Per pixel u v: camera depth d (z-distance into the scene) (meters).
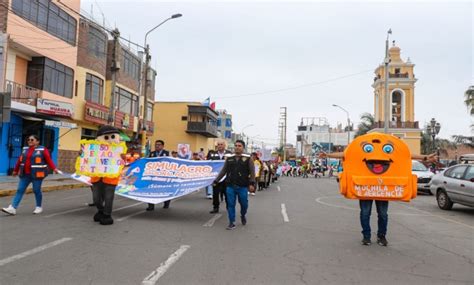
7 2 18.83
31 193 14.02
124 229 7.79
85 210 10.05
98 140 8.47
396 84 51.06
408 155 7.12
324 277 5.13
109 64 30.69
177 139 51.19
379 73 53.47
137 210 10.48
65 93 23.86
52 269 5.08
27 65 21.64
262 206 12.55
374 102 55.47
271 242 7.11
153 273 5.04
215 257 5.92
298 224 9.16
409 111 50.75
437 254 6.63
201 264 5.53
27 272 4.93
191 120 50.94
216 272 5.19
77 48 25.17
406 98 50.91
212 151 12.70
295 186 24.16
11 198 12.45
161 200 9.74
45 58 21.64
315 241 7.32
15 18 19.33
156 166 10.09
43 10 21.44
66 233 7.21
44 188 15.12
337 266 5.67
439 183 13.60
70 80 24.39
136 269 5.20
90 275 4.89
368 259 6.13
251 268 5.43
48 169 9.50
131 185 10.03
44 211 9.72
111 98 20.20
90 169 8.32
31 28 20.47
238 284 4.75
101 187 8.51
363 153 7.12
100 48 28.19
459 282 5.10
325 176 52.66
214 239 7.18
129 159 11.15
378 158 7.02
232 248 6.54
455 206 14.57
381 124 49.88
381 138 7.18
